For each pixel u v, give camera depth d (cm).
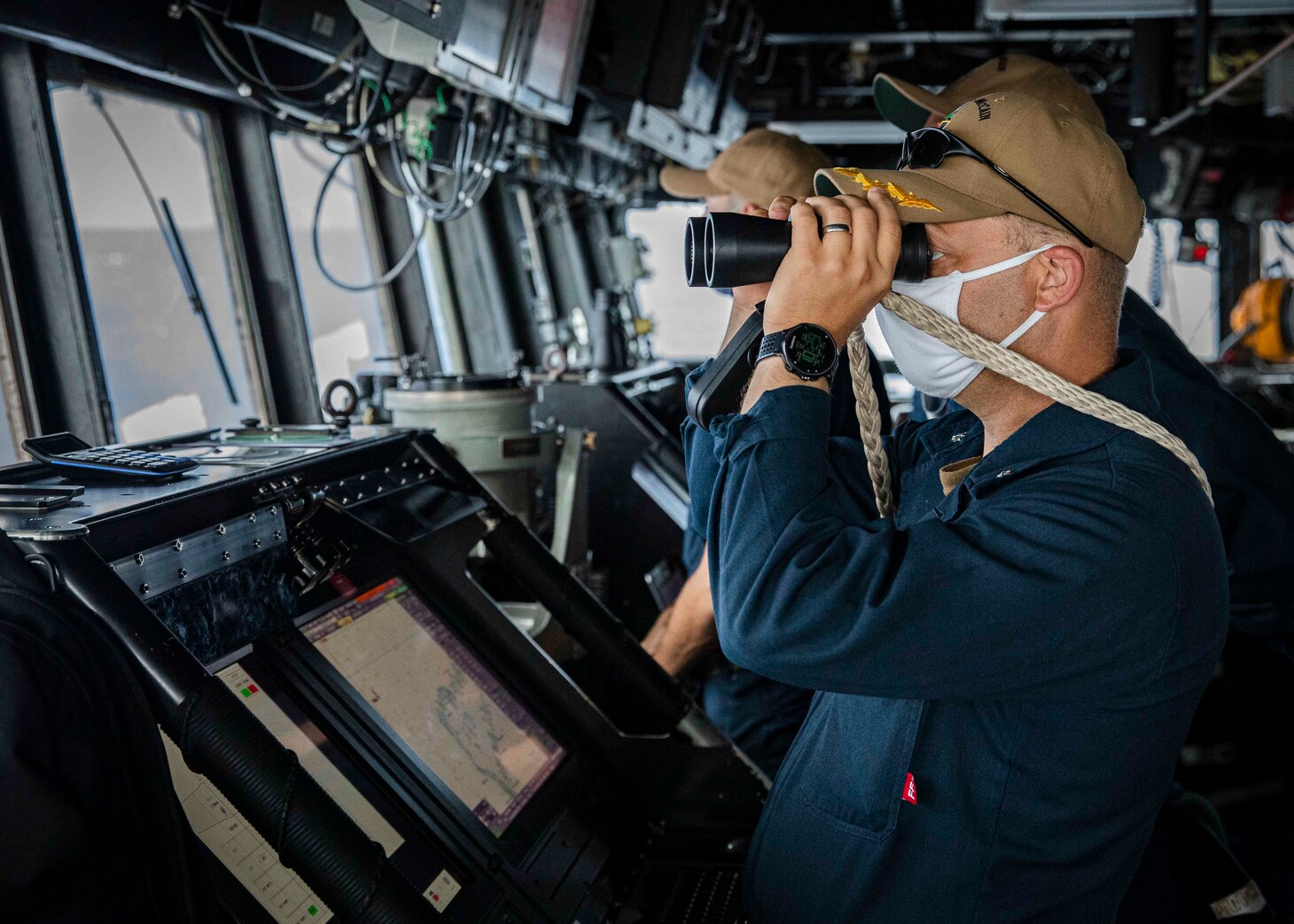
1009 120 99
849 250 95
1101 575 90
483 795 143
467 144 292
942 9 541
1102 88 687
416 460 172
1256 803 337
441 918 99
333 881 94
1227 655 357
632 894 152
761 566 95
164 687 91
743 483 98
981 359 99
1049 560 91
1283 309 653
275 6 223
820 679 95
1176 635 93
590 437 294
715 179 222
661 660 205
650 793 169
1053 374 98
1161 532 92
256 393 331
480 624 166
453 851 133
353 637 141
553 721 166
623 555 337
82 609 92
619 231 683
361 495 150
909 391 652
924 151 109
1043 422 100
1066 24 569
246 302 327
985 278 99
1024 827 98
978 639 90
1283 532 169
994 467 103
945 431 131
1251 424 171
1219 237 800
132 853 89
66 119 261
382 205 423
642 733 189
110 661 90
